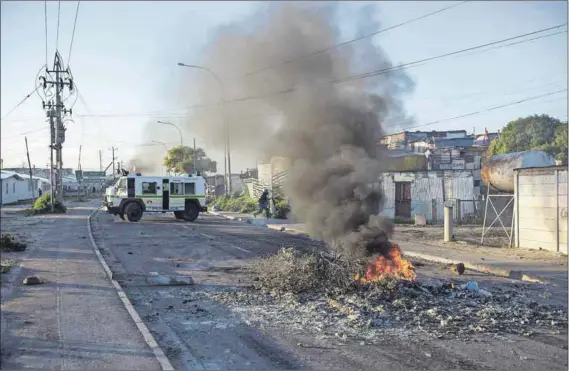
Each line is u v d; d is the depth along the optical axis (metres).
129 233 20.27
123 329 6.27
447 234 17.98
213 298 8.45
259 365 5.27
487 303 8.30
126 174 26.83
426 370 5.17
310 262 9.23
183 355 5.56
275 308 7.77
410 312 7.55
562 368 5.25
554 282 10.44
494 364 5.37
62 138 34.88
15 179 56.59
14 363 5.09
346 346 5.94
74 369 4.95
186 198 27.31
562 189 14.80
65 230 21.08
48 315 6.91
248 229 23.00
